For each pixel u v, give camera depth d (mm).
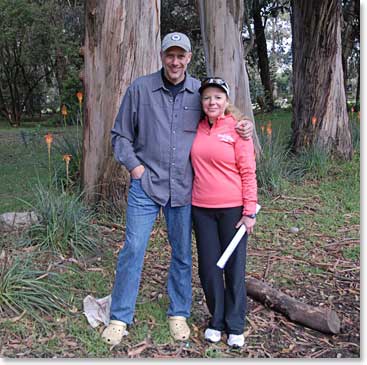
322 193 7633
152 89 3344
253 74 24359
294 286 4602
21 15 19281
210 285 3531
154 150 3377
